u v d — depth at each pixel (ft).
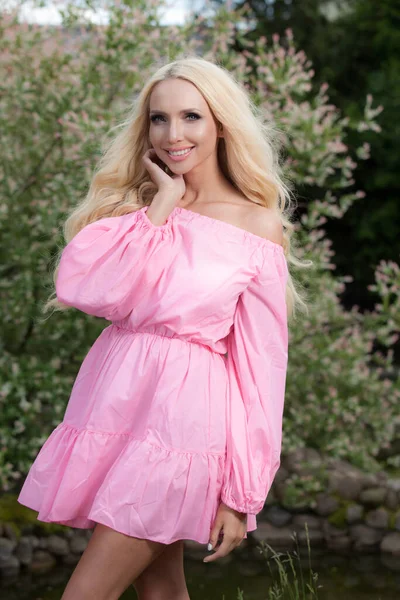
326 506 17.94
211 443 7.57
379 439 19.20
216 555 7.50
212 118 8.27
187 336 7.73
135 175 8.89
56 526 16.80
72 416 8.05
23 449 16.81
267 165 8.63
